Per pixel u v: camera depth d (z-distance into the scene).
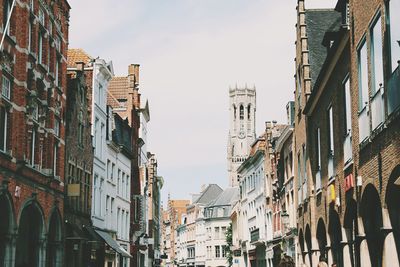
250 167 59.88
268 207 49.84
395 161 14.15
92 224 38.00
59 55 31.09
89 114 37.91
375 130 15.91
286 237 40.03
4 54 23.19
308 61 29.77
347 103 20.83
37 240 27.58
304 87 29.77
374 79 16.44
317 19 31.50
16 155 24.30
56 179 29.72
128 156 50.56
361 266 18.19
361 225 18.20
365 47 17.50
